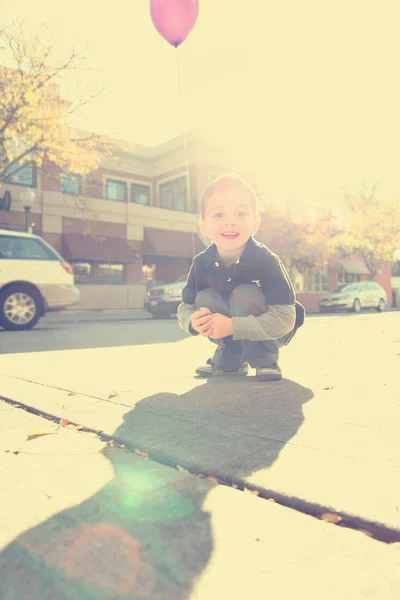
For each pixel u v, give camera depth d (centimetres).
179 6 277
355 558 84
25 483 118
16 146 1224
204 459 130
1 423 177
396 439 147
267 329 239
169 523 96
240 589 75
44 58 1069
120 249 1834
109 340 537
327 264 2475
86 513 101
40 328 785
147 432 158
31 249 745
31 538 91
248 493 111
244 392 224
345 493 107
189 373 287
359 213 2541
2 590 76
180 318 270
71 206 1744
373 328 715
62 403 203
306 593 74
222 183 246
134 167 2275
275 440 147
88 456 138
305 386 238
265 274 248
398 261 3428
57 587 76
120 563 82
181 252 2025
